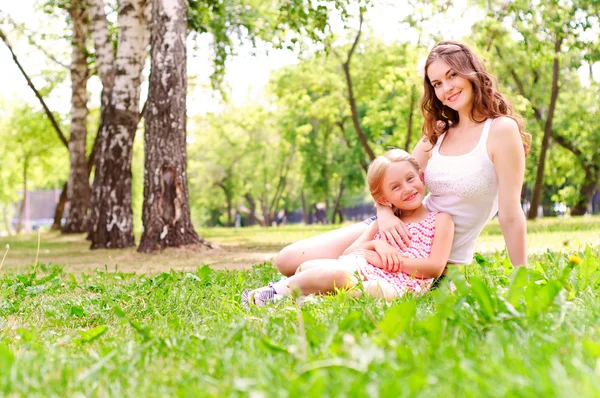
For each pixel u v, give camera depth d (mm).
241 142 48000
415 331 2131
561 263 3691
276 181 53000
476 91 3750
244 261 8516
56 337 2879
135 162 41469
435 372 1601
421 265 3574
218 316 3111
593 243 8094
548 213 37719
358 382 1479
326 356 1823
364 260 3557
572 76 28641
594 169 30938
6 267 8727
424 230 3689
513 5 17266
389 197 3740
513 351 1844
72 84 22031
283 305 3258
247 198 55344
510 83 28422
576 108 28156
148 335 2416
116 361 2049
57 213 29188
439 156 3885
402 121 29203
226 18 16625
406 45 27422
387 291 3414
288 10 14406
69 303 3992
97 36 14742
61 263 9102
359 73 29328
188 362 2023
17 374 1822
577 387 1483
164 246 10008
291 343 2160
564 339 2002
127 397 1655
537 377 1474
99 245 12797
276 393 1483
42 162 35750
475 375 1474
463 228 3814
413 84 25250
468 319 2266
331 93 29688
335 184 48062
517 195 3684
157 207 10039
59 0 19016
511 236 3709
